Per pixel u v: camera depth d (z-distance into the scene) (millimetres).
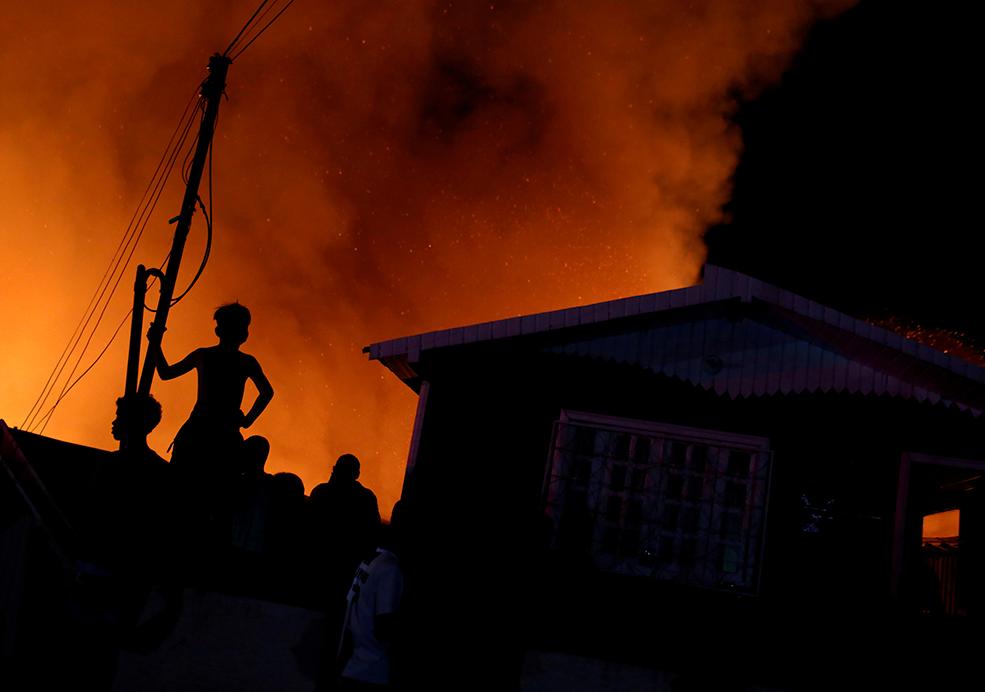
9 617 8484
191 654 8930
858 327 9570
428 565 9555
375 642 6934
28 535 8688
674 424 9773
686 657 9094
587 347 10070
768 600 9211
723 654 9062
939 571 12320
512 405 10000
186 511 8547
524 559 9531
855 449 9547
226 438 8422
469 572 9523
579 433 9883
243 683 8945
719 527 9461
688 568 9383
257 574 9156
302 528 9648
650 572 9391
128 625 8695
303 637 9086
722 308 10055
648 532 9492
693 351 9969
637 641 9203
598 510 9633
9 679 8406
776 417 9703
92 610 8547
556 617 9336
